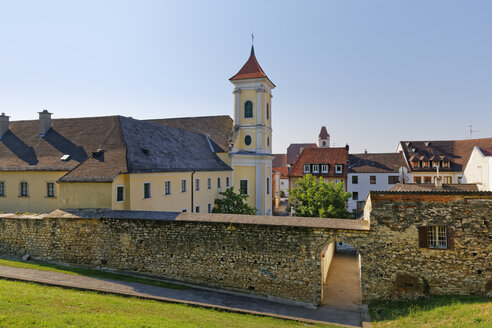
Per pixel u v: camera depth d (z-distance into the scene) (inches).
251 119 1811.0
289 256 715.4
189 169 1326.3
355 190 2303.2
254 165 1768.0
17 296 495.8
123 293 634.2
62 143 1224.8
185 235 783.7
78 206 921.5
